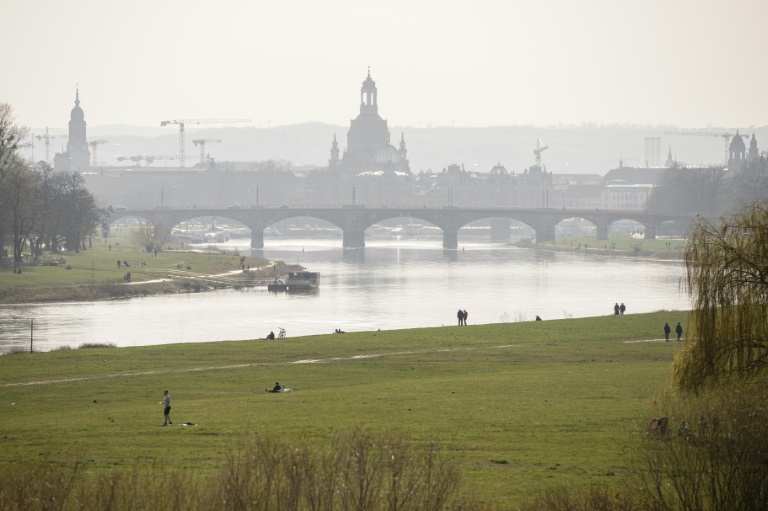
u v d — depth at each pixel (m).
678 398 148.00
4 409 173.00
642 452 123.88
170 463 128.12
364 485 105.06
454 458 131.75
